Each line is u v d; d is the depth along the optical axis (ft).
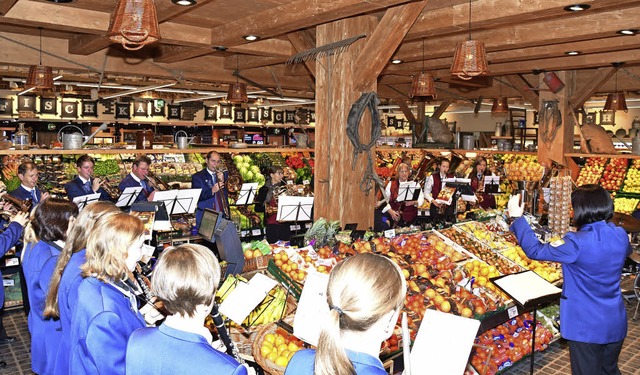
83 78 36.24
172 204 20.58
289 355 9.04
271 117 61.05
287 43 24.71
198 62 29.73
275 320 10.59
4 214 15.02
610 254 9.83
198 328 5.54
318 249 13.91
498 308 12.31
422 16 18.67
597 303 9.97
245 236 25.04
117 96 47.80
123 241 6.84
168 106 54.85
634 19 17.69
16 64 24.56
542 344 15.60
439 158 30.78
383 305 4.53
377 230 21.54
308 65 20.30
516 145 49.57
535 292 10.46
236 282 10.42
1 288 14.15
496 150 35.50
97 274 6.81
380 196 23.67
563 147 30.48
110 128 51.49
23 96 46.62
